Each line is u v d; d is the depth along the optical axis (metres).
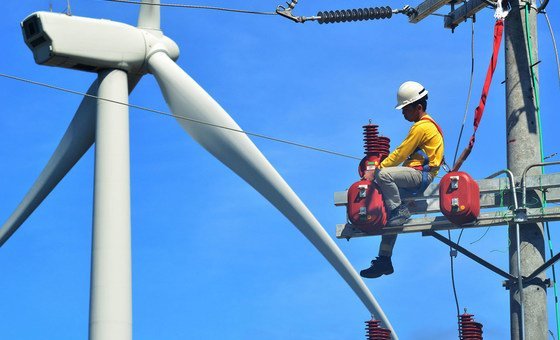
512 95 24.19
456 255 23.78
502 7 24.23
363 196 23.77
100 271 20.53
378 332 22.83
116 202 20.83
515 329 23.45
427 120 23.88
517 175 23.84
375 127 24.16
